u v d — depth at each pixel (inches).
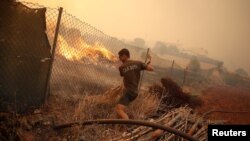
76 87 249.1
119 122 172.1
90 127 179.3
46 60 190.9
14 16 165.6
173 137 191.9
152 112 265.6
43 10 183.2
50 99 209.6
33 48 179.6
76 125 173.2
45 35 187.8
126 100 218.4
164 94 313.3
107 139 176.6
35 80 185.8
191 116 258.2
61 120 184.2
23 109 178.7
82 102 221.0
